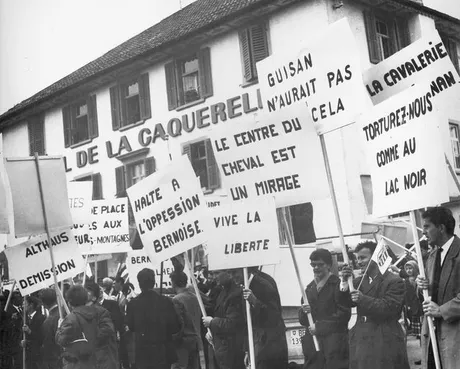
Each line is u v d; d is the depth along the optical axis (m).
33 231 7.70
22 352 8.39
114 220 9.97
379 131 4.99
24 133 21.33
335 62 5.87
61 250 7.95
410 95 4.68
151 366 6.77
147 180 6.99
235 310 6.37
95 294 7.26
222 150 6.44
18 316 8.45
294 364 6.65
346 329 5.66
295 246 9.34
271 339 6.13
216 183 15.84
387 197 4.92
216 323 6.40
